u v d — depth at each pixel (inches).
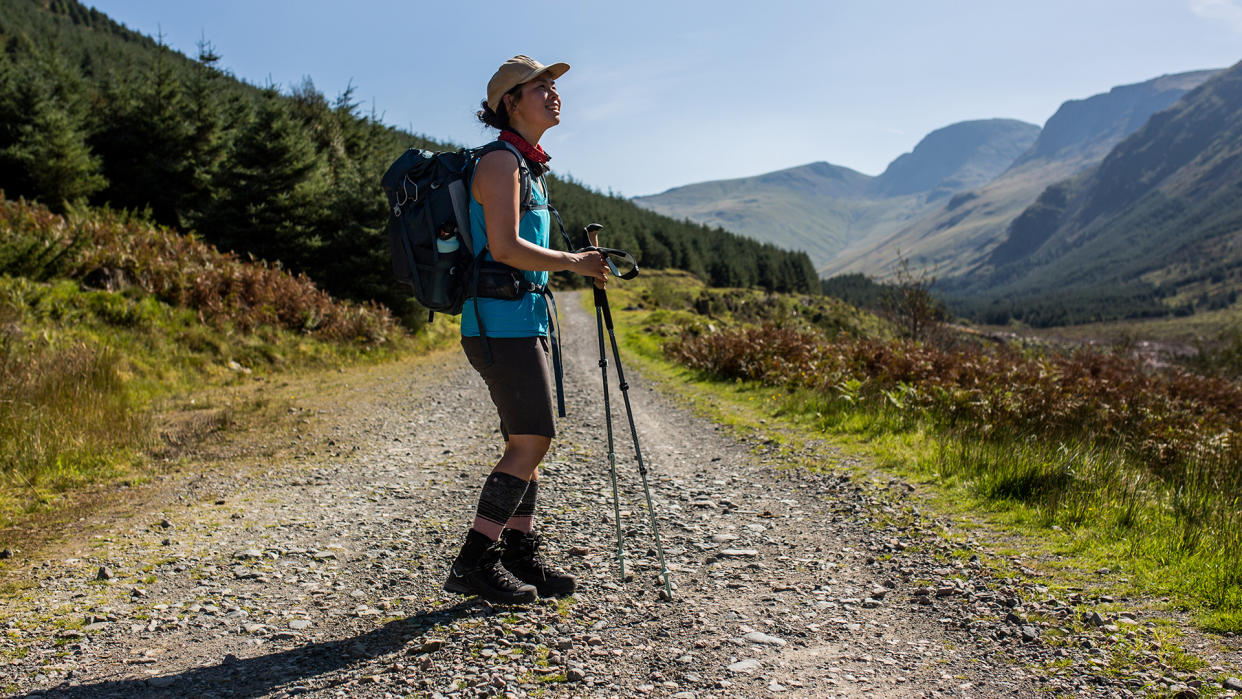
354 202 925.8
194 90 1198.3
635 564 146.9
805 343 540.1
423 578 139.5
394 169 108.1
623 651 104.1
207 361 471.8
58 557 152.6
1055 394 331.6
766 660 101.5
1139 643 105.5
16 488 206.5
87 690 92.1
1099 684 93.4
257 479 230.8
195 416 332.8
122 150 1184.2
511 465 114.1
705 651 104.5
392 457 271.0
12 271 459.8
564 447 290.7
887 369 418.9
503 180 102.8
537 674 96.3
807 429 323.9
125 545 161.3
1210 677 94.5
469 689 91.9
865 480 223.1
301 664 100.3
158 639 109.9
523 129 112.1
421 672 96.9
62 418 256.5
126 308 471.5
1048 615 117.2
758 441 300.8
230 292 595.5
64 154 1034.1
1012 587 130.5
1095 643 105.9
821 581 136.8
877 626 114.8
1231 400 502.3
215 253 677.3
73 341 386.0
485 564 116.7
